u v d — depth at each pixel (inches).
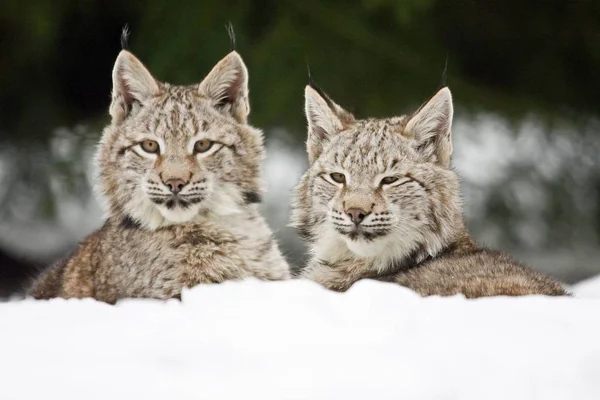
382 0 901.8
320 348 289.0
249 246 476.1
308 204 482.9
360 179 462.0
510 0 997.8
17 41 960.9
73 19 960.9
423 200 465.4
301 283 362.9
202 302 343.6
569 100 1026.7
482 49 1021.8
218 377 267.1
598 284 537.3
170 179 454.6
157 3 941.8
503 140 1038.4
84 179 995.9
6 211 1005.2
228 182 474.6
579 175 1042.1
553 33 1007.6
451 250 472.4
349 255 472.7
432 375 264.5
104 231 481.7
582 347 280.7
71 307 352.8
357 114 927.0
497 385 260.4
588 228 1032.2
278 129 964.6
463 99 963.3
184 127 467.8
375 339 297.6
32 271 956.6
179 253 462.9
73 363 276.2
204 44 927.0
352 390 258.2
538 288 414.9
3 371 269.1
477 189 1017.5
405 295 342.3
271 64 922.1
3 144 1014.4
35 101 995.9
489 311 321.7
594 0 994.7
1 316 339.9
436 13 978.1
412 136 472.1
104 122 976.9
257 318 318.7
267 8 942.4
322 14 936.3
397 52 943.7
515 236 1013.2
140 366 273.9
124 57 482.3
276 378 266.1
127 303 361.7
